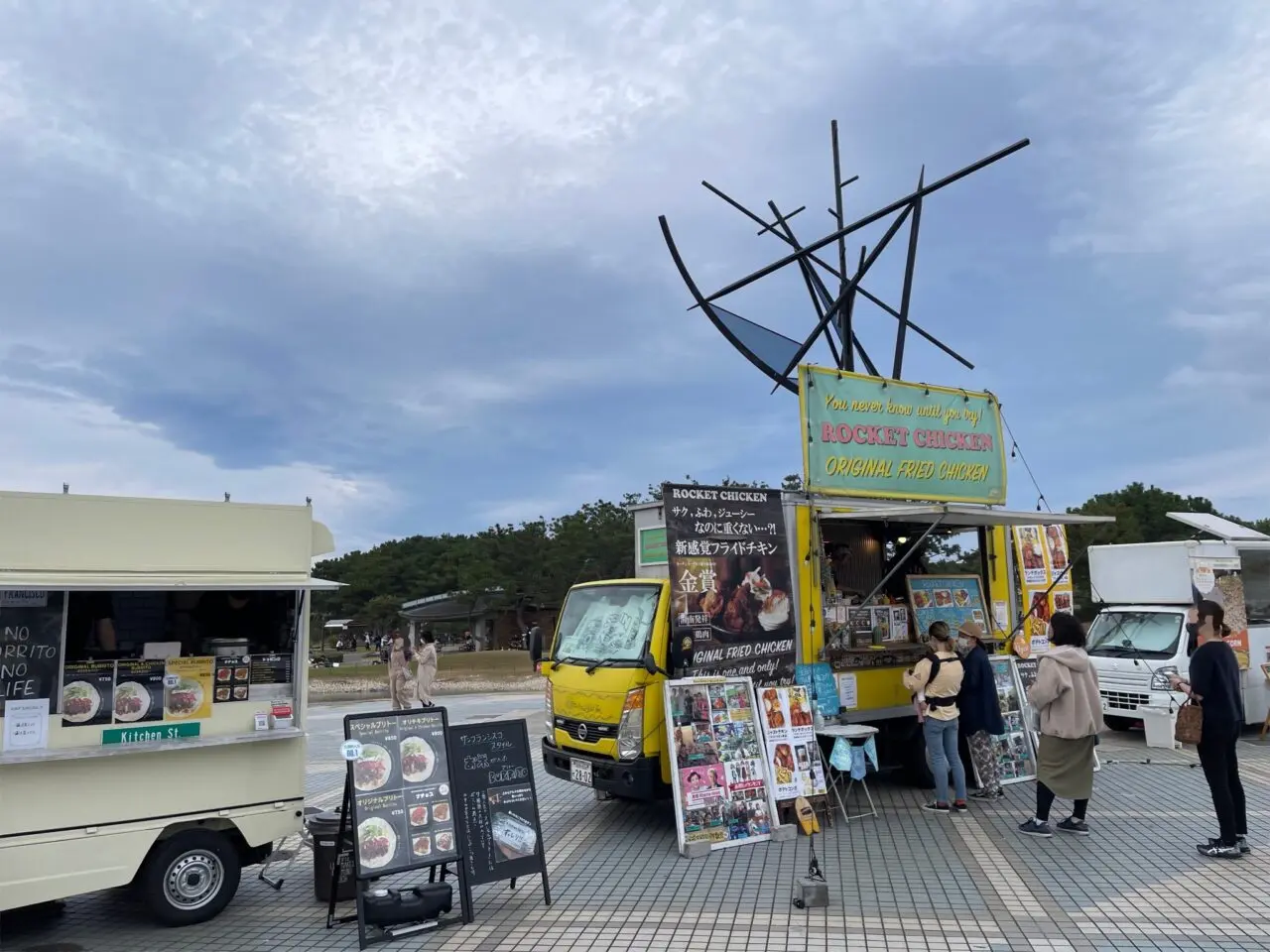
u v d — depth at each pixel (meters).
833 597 8.62
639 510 8.84
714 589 7.54
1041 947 4.79
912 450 9.12
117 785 5.27
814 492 8.22
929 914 5.32
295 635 6.16
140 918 5.63
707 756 7.09
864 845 6.87
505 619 50.50
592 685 7.62
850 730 7.59
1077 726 6.95
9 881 4.89
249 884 6.35
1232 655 6.53
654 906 5.59
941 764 7.85
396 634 16.58
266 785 5.79
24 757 4.92
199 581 5.61
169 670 5.59
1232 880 5.88
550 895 5.80
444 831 5.46
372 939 5.14
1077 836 7.03
